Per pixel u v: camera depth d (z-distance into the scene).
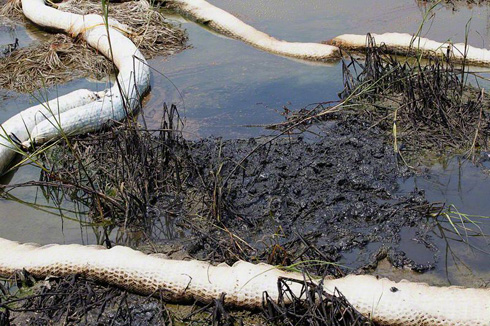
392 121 5.79
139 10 8.87
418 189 4.85
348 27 8.46
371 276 3.74
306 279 3.73
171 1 9.39
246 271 3.79
